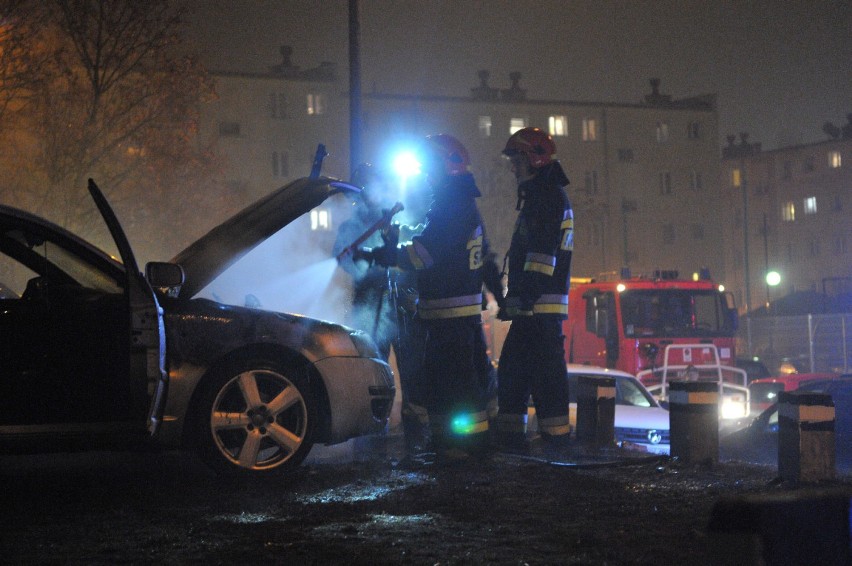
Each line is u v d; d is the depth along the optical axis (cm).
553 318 808
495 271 891
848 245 7906
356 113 1572
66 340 626
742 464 765
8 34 2152
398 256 741
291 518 552
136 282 625
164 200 2552
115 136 2391
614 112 6906
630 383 1370
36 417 621
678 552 469
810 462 650
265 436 691
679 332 2088
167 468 768
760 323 4288
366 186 873
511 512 569
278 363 696
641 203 6969
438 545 488
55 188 2298
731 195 8638
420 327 847
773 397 2205
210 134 5872
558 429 816
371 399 733
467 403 739
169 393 664
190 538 507
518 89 6762
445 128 6450
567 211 793
